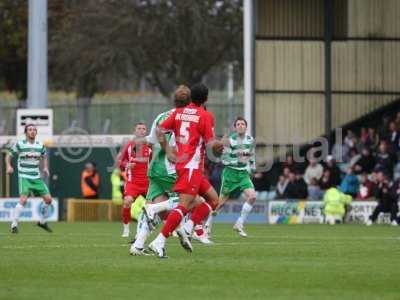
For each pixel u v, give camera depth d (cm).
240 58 13812
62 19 13900
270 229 6862
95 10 13375
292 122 9444
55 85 15325
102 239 5366
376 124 9512
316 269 3591
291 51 9444
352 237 5666
